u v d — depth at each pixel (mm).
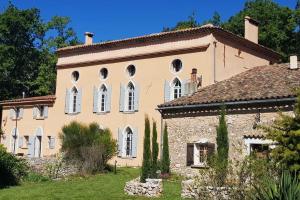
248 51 34250
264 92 22859
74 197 19438
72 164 26719
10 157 24594
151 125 32844
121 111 34719
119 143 34250
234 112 23203
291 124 14195
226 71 31750
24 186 23328
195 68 31000
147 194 19531
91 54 37469
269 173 12898
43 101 40000
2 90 53656
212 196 13703
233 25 45656
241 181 13023
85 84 37500
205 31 30859
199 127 24547
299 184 11234
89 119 36719
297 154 13594
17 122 42156
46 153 39188
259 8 45281
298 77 24281
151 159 23281
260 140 21828
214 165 14562
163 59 32906
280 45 44500
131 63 34719
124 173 27531
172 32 32156
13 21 52156
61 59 39500
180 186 21547
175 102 25719
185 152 24891
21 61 55125
